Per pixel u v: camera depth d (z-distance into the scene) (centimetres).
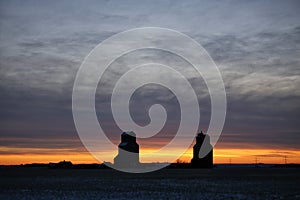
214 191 4528
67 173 10312
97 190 4675
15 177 7969
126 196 4022
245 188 4941
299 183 5881
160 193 4309
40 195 4128
